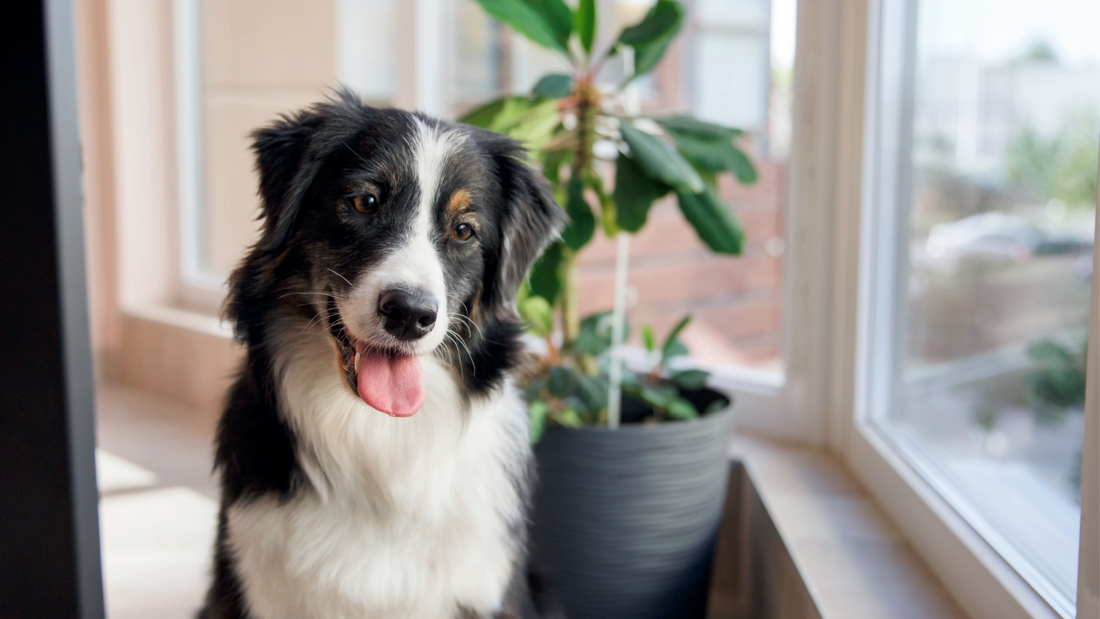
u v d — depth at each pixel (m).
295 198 1.22
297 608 1.20
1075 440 1.19
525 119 1.54
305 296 1.24
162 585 1.69
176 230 3.11
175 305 3.09
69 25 0.72
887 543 1.50
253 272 1.25
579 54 2.46
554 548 1.54
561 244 1.55
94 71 2.93
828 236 1.89
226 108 3.01
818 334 1.95
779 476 1.83
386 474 1.22
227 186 3.04
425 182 1.22
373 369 1.15
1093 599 0.86
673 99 2.42
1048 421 1.26
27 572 0.81
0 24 0.72
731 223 1.52
